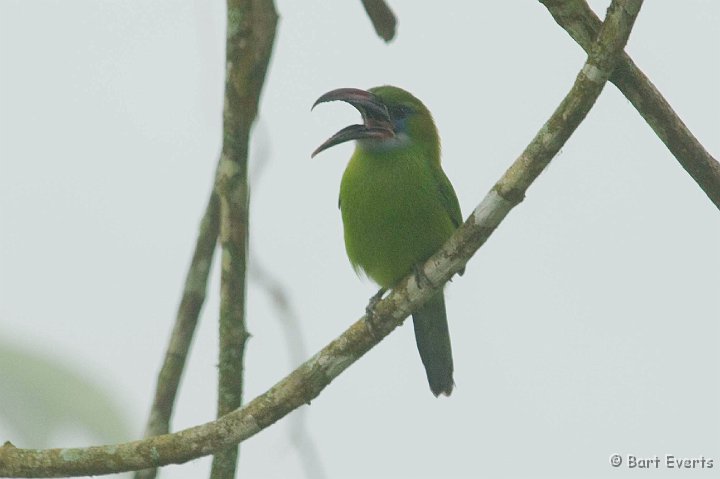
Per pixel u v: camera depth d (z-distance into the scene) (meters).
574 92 8.50
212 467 10.46
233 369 10.58
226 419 9.56
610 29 8.20
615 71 9.28
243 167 10.70
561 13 9.23
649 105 9.45
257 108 11.48
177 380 12.10
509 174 9.16
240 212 10.67
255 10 11.36
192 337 12.27
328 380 9.91
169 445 9.42
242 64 10.56
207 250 12.41
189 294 12.32
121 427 7.51
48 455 9.30
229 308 10.62
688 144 9.55
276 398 9.67
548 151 8.86
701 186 9.80
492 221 9.42
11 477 9.31
